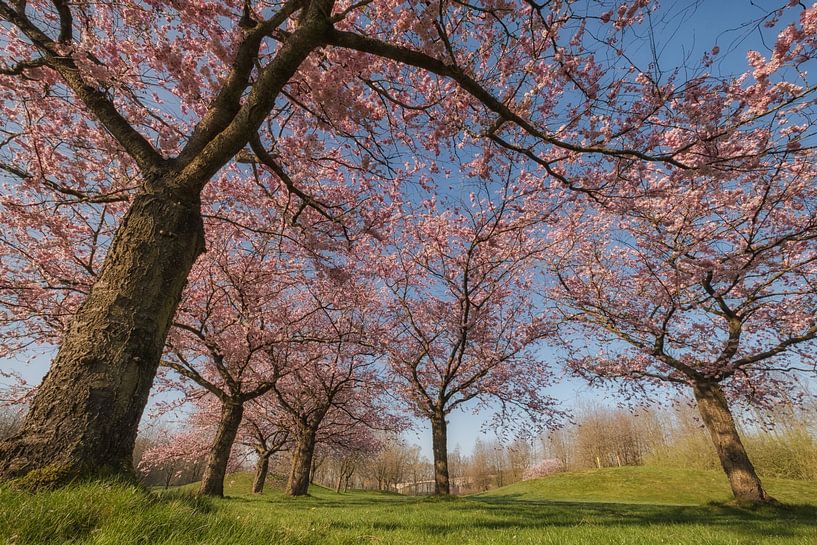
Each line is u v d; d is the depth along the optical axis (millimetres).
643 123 6641
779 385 15305
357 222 11344
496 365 18234
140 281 4406
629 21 5871
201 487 13477
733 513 11812
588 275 16062
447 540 5500
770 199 11664
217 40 6324
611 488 30875
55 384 3887
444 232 16188
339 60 6871
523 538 5797
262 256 13422
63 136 8164
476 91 5855
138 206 4770
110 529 2615
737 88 6410
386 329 19219
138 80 6824
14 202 8508
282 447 32625
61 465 3514
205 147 5102
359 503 17984
